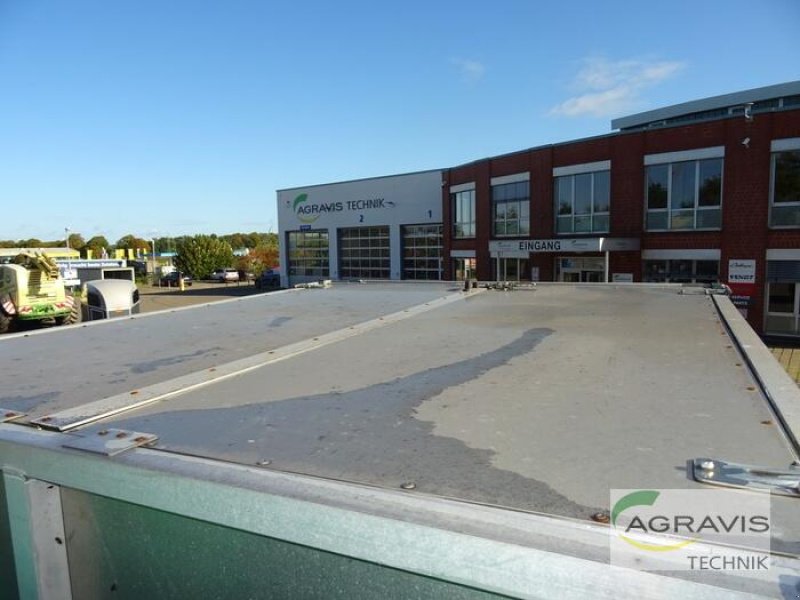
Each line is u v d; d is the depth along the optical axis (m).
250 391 1.63
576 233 19.36
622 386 1.61
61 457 1.12
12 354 2.21
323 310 3.44
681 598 0.70
